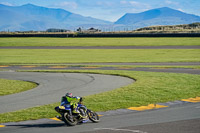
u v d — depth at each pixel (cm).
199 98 2225
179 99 2200
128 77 3741
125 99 2223
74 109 1492
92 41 11719
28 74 4459
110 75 4019
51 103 2217
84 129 1405
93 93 2648
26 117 1731
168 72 4156
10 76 4262
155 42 10662
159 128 1373
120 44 10456
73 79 3747
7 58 7281
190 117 1609
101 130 1370
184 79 3247
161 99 2202
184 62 5788
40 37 14138
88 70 4631
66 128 1445
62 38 13400
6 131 1427
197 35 11825
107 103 2091
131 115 1716
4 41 12294
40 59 6938
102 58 6900
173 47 9069
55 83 3450
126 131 1333
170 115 1680
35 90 2962
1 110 2009
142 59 6512
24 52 8700
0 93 2850
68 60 6638
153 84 2934
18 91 2992
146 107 1942
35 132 1387
